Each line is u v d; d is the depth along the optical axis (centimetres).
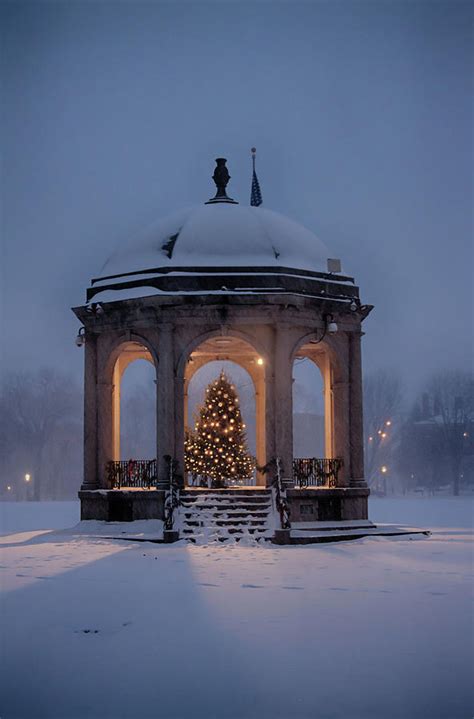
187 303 2709
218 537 2434
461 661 1058
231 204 3028
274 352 2748
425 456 10006
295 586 1605
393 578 1712
